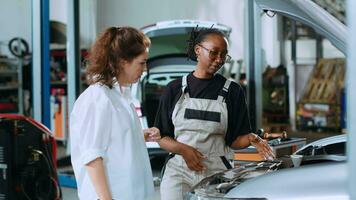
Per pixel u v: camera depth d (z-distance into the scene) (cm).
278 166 260
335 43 244
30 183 358
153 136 275
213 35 280
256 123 552
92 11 932
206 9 945
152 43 680
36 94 631
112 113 222
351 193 151
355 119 150
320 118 941
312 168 220
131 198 226
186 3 947
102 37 227
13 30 947
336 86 941
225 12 935
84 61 249
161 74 672
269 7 265
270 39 988
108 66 225
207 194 225
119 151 224
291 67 999
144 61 229
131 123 229
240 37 923
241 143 288
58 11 955
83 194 226
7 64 901
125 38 223
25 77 893
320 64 984
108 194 217
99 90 224
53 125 829
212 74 284
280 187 208
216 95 283
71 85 627
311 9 243
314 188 202
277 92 933
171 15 948
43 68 630
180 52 685
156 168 634
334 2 814
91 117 220
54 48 927
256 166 268
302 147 332
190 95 286
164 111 291
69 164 723
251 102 554
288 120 941
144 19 952
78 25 634
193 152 278
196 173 283
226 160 288
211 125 280
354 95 150
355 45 149
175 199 286
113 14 950
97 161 218
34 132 359
